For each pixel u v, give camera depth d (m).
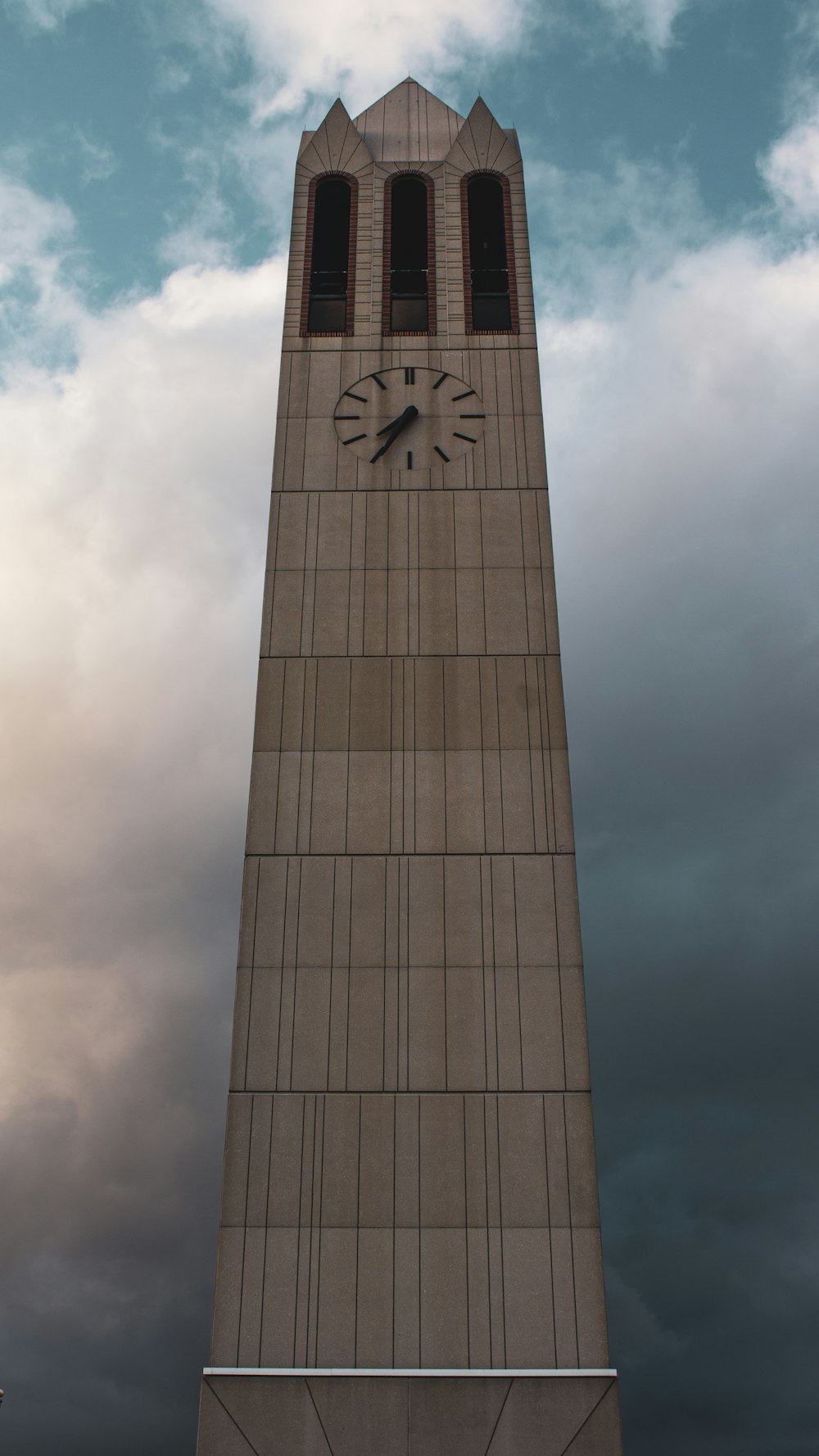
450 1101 30.50
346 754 35.03
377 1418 27.20
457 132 49.19
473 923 32.62
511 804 34.25
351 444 40.69
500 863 33.44
